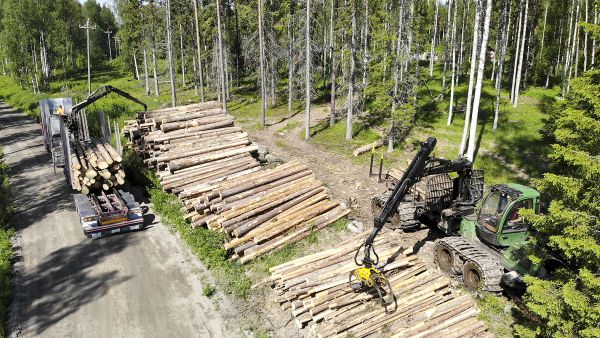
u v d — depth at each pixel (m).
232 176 16.12
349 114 25.89
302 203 14.49
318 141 26.56
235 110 37.94
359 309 9.55
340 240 13.29
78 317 9.94
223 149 17.80
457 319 9.04
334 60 28.92
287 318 9.96
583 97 7.70
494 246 10.78
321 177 19.53
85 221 13.16
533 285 7.76
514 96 33.66
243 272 11.84
